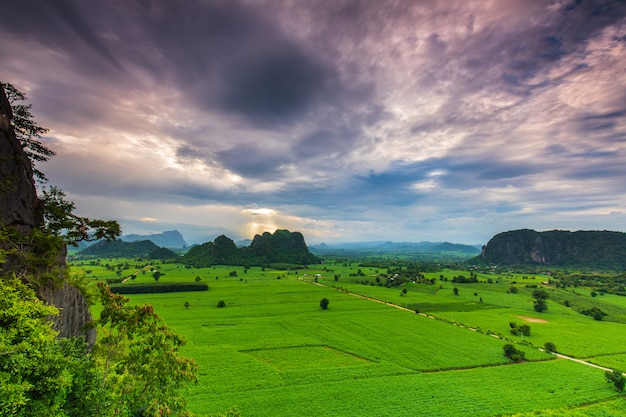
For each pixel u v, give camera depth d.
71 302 37.88
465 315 121.88
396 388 56.22
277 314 117.94
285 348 79.06
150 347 24.66
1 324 19.08
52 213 38.09
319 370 63.78
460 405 50.41
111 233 43.16
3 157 30.56
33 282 30.73
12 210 32.19
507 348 73.88
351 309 128.62
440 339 87.75
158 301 138.50
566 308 138.50
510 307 138.62
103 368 24.47
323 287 187.62
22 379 18.61
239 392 53.31
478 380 60.44
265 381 57.94
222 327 98.25
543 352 77.44
